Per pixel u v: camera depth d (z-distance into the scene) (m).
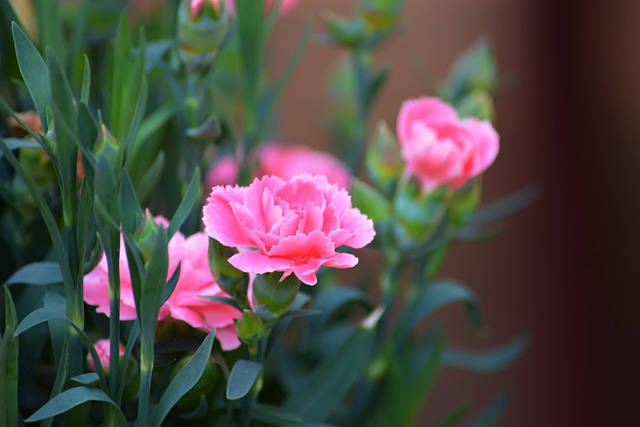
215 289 0.72
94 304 0.72
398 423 0.84
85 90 0.70
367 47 0.88
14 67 0.81
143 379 0.70
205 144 0.78
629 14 1.27
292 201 0.70
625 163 1.30
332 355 0.79
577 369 1.33
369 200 0.80
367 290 0.91
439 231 0.85
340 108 0.94
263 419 0.75
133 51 0.77
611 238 1.31
